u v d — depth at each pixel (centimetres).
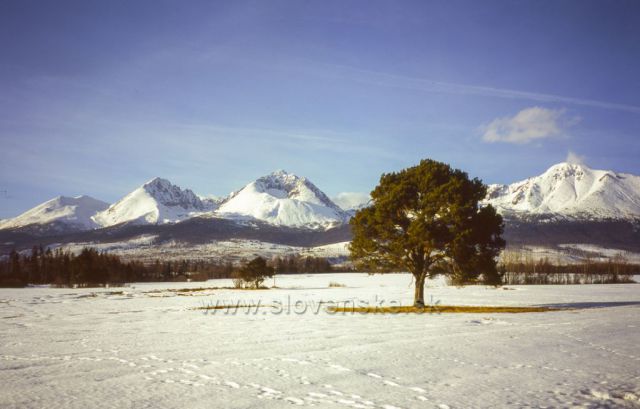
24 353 2208
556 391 1445
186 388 1497
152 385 1538
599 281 12812
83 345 2452
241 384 1546
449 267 4519
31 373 1745
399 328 3023
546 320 3422
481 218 4291
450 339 2516
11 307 5638
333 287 11031
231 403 1325
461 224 4203
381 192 4634
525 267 15700
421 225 4106
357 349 2219
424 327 3058
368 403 1320
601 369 1767
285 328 3111
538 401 1336
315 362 1912
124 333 2966
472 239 4253
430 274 4603
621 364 1859
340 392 1441
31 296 8238
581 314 3900
